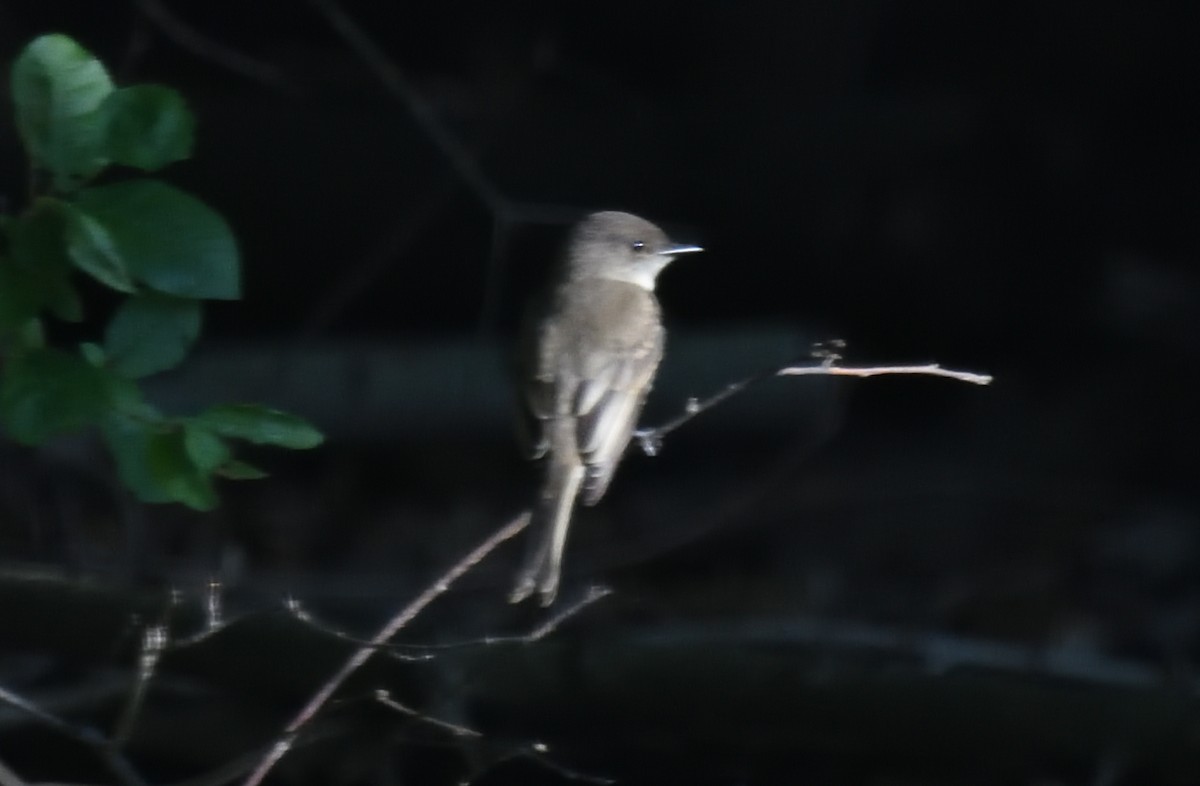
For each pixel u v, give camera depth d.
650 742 8.82
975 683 8.60
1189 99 16.81
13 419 4.76
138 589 8.01
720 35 16.91
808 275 15.79
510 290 14.88
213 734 8.77
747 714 8.55
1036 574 13.41
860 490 14.54
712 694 8.50
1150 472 15.66
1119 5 16.73
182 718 8.81
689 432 13.13
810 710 8.55
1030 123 16.66
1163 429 15.87
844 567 13.57
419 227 13.88
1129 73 16.84
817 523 14.16
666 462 14.48
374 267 12.86
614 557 11.96
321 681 8.13
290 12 15.91
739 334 12.84
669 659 8.49
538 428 7.56
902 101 16.31
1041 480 15.43
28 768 8.84
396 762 8.49
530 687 8.48
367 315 14.84
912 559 13.77
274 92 14.74
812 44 16.75
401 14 16.42
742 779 8.95
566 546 13.29
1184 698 8.57
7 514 11.08
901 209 16.05
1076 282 16.62
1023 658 9.15
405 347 12.91
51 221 4.75
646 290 8.62
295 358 12.75
